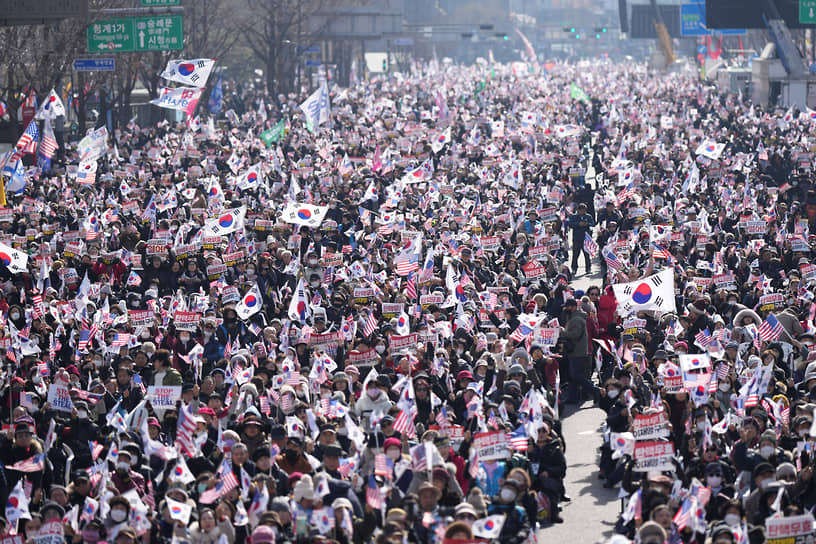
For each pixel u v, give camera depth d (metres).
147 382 41.22
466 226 69.50
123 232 66.06
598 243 72.06
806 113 137.38
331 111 155.62
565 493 37.31
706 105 165.50
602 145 119.56
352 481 30.78
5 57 98.19
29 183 87.50
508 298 51.28
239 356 39.66
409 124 126.12
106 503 28.56
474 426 35.28
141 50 101.38
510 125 141.50
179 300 49.16
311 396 38.12
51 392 36.22
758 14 163.88
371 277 54.66
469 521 25.77
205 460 32.06
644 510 28.78
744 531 26.36
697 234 64.75
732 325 48.94
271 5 180.00
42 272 53.62
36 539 27.34
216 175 91.25
